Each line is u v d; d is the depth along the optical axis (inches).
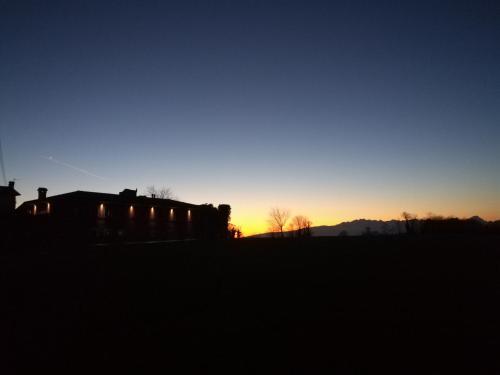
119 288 560.7
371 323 376.2
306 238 1792.6
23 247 1416.1
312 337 340.8
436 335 338.0
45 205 2146.9
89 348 325.4
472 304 438.9
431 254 930.1
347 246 1221.1
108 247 1310.3
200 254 1021.8
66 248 1323.8
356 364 282.5
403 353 300.5
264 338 341.1
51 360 301.0
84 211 1974.7
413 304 446.6
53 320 406.0
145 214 2265.0
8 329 376.8
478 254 908.0
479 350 301.4
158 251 1117.1
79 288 562.6
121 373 275.7
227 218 2694.4
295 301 471.2
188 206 2524.6
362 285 559.8
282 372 271.9
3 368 287.1
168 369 280.8
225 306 453.7
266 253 1038.4
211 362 291.7
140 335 355.9
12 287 568.4
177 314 422.6
